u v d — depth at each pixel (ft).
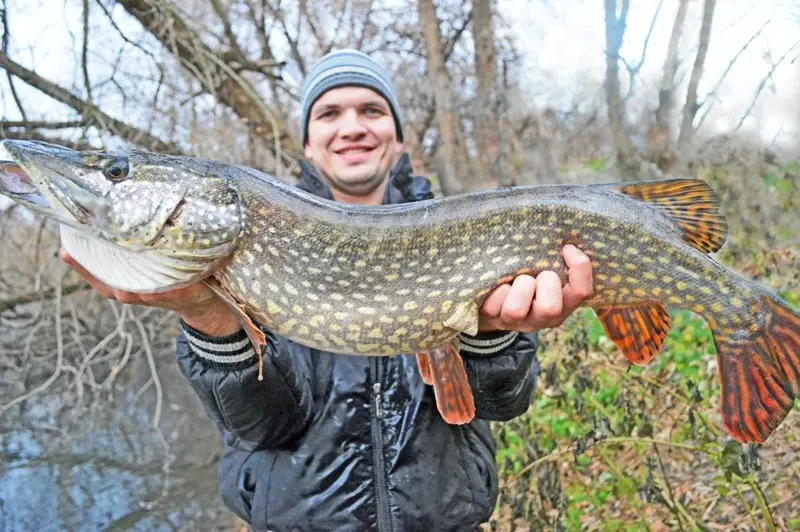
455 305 1.71
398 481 1.88
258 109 6.79
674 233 1.73
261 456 1.98
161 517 4.76
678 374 3.42
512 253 1.69
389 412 1.93
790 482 2.87
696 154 5.88
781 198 4.10
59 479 5.40
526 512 2.89
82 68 5.52
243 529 4.48
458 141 9.12
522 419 3.33
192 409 6.75
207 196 1.65
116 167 1.63
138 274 1.67
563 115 10.28
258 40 8.65
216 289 1.66
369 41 11.14
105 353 6.97
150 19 5.87
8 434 6.25
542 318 1.66
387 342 1.73
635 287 1.73
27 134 5.56
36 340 7.09
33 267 6.35
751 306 1.69
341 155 2.52
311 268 1.70
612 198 1.73
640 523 3.16
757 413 1.68
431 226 1.71
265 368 1.77
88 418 6.46
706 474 3.27
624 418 2.78
